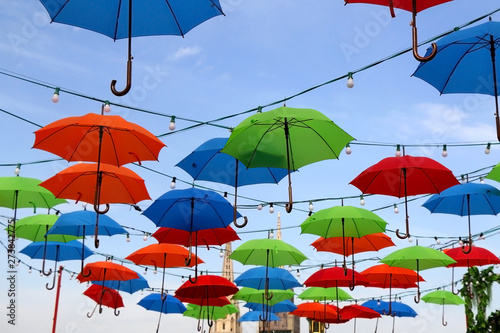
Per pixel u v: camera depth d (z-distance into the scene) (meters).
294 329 103.62
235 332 93.56
